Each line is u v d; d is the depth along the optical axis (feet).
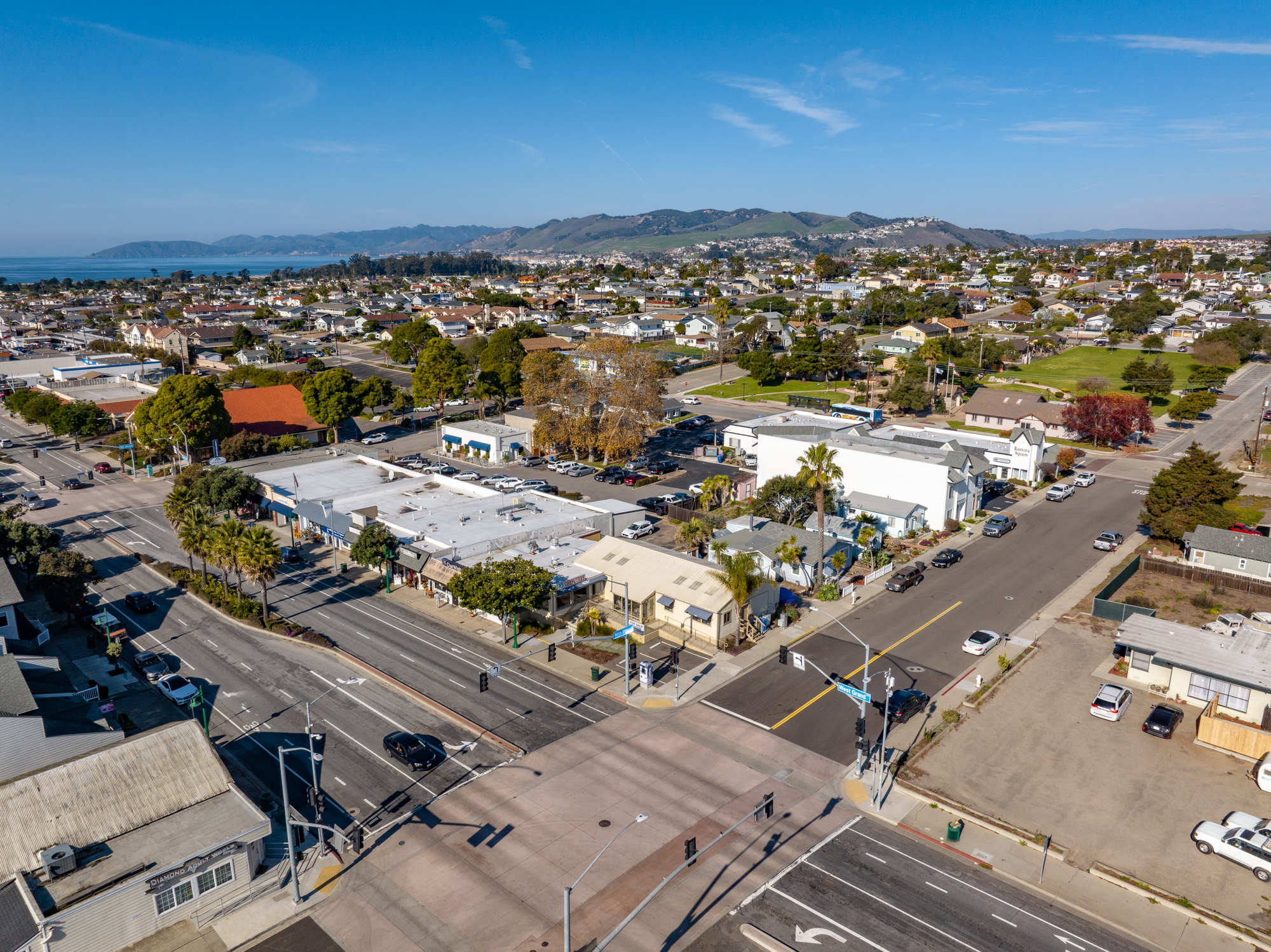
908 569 239.30
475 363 636.89
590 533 265.95
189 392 373.40
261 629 209.36
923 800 139.44
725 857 124.26
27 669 163.22
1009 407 444.14
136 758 128.47
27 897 104.37
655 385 377.71
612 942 107.45
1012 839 129.18
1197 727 159.84
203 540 223.92
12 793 118.62
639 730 161.27
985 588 234.58
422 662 190.49
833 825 132.26
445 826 132.05
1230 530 253.03
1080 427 413.39
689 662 191.11
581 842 127.54
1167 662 170.60
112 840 117.50
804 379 605.73
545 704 171.94
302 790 141.90
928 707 170.19
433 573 221.46
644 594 210.79
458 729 162.20
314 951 107.45
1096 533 283.38
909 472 286.87
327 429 431.02
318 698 173.88
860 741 143.23
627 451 383.65
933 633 205.77
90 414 431.84
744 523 261.44
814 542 244.83
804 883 118.73
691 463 388.98
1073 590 233.35
